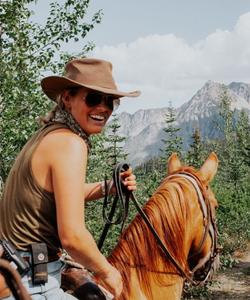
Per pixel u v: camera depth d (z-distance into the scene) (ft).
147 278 10.84
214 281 53.16
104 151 31.94
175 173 11.93
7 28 31.01
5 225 8.56
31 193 8.35
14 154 28.68
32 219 8.39
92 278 9.89
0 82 28.48
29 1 32.35
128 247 10.95
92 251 8.40
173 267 11.04
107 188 10.86
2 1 31.35
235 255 72.38
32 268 8.27
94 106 8.98
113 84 9.12
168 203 11.18
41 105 29.27
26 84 29.71
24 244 8.39
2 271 7.71
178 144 55.88
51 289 8.45
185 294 43.34
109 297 9.53
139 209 10.84
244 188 94.12
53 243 8.61
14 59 29.35
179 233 11.15
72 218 8.15
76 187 8.25
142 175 37.88
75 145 8.43
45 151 8.36
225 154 121.08
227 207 70.28
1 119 28.14
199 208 11.44
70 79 8.78
